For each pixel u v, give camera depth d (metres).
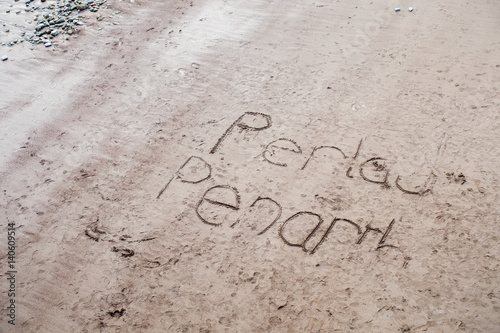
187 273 2.96
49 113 4.24
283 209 3.30
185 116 4.11
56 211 3.41
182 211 3.34
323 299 2.78
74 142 3.95
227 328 2.68
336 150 3.69
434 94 4.09
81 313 2.81
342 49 4.72
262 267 2.96
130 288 2.91
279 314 2.72
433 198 3.27
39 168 3.75
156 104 4.25
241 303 2.79
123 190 3.53
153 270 3.00
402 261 2.92
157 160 3.74
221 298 2.82
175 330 2.70
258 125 3.96
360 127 3.86
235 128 3.96
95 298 2.88
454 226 3.08
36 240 3.23
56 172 3.70
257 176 3.54
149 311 2.79
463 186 3.32
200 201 3.40
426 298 2.73
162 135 3.95
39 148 3.92
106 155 3.81
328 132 3.85
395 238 3.05
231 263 3.00
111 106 4.26
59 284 2.96
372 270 2.89
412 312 2.68
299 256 3.01
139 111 4.19
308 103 4.13
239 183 3.51
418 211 3.20
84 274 3.01
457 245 2.97
